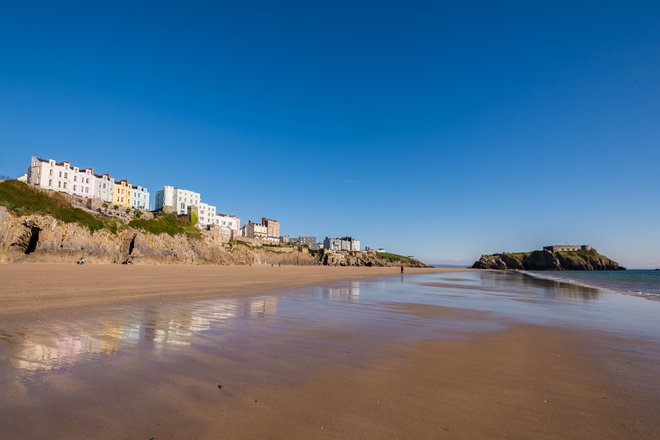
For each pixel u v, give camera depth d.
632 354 8.90
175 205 141.88
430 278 57.03
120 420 4.67
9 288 18.25
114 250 70.00
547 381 6.69
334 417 4.94
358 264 184.25
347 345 9.19
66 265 52.41
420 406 5.40
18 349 7.78
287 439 4.29
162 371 6.66
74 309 13.12
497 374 7.05
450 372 7.13
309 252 159.88
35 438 4.17
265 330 10.76
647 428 4.81
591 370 7.45
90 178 100.81
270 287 27.08
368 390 6.02
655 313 17.08
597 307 19.41
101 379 6.14
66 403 5.14
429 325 12.48
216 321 11.98
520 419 5.02
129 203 117.12
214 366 7.07
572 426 4.83
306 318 13.23
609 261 194.88
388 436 4.41
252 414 4.95
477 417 5.05
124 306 14.46
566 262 197.00
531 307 18.78
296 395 5.71
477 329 11.96
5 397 5.29
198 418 4.78
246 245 128.12
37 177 89.94
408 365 7.56
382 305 18.08
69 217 65.25
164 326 10.77
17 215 56.25
